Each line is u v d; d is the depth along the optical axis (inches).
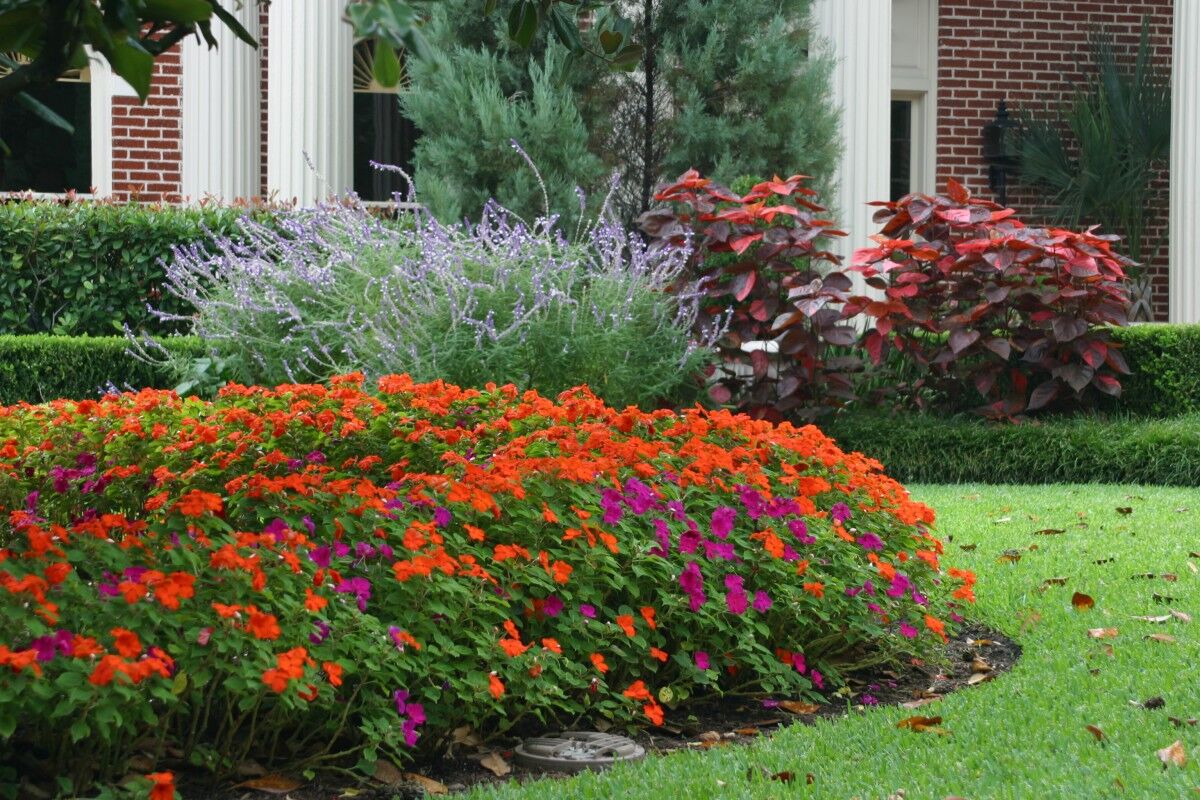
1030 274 332.2
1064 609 170.1
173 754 109.9
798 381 314.7
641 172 392.8
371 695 108.3
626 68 110.4
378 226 293.1
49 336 333.7
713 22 377.7
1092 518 241.0
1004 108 544.4
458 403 177.3
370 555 118.3
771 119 379.9
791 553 144.7
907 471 312.3
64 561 100.7
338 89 386.6
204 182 442.9
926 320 327.3
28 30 81.4
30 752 105.7
